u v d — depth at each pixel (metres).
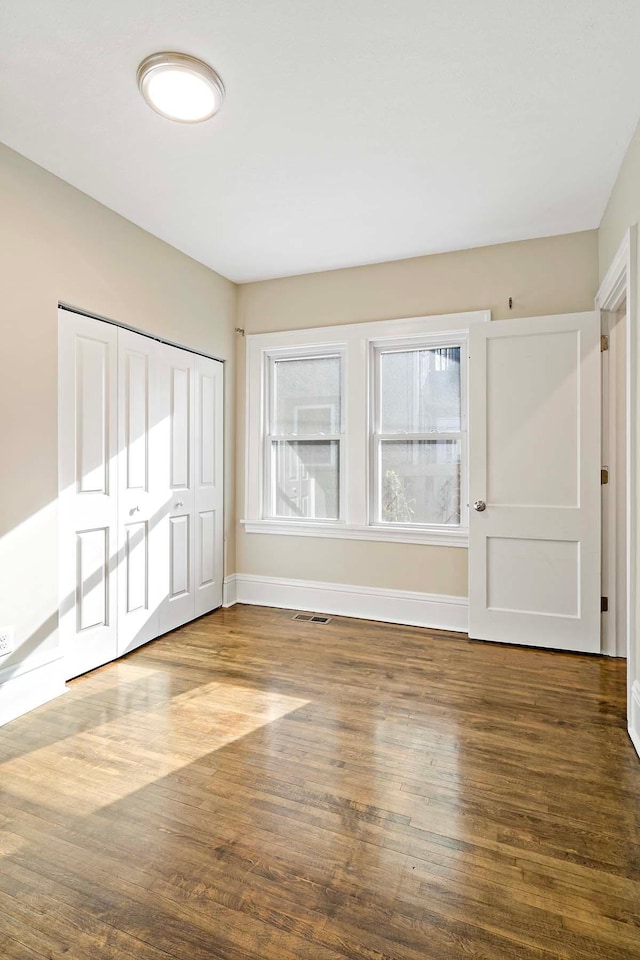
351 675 2.84
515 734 2.22
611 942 1.26
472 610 3.41
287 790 1.84
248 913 1.33
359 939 1.26
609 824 1.67
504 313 3.46
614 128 2.29
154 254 3.32
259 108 2.13
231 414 4.19
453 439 3.69
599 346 3.11
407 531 3.70
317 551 4.02
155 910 1.34
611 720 2.35
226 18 1.70
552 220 3.15
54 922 1.31
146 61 1.88
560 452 3.21
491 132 2.31
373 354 3.88
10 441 2.38
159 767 1.97
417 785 1.87
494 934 1.28
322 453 4.06
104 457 2.96
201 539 3.88
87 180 2.68
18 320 2.43
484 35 1.78
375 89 2.03
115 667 2.94
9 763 2.00
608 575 3.15
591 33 1.77
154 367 3.36
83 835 1.62
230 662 3.02
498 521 3.33
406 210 3.02
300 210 3.01
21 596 2.43
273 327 4.12
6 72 1.93
